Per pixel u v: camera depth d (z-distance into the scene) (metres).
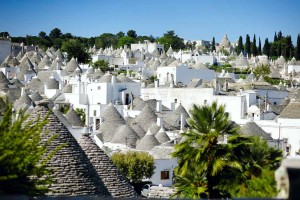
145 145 81.00
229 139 36.78
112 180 29.25
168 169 69.62
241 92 124.19
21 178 21.05
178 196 36.53
